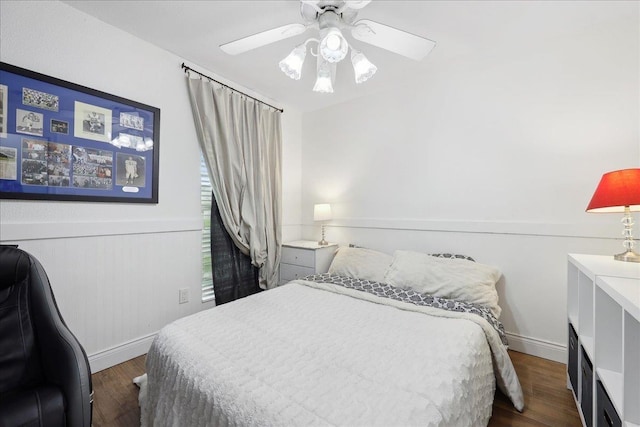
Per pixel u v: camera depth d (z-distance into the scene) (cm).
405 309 171
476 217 228
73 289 174
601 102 184
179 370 111
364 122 291
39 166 161
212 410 93
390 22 183
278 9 173
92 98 181
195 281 239
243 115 269
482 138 225
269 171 296
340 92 286
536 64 204
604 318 114
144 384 153
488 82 221
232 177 253
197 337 129
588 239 187
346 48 140
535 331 205
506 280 215
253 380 99
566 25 186
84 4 169
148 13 177
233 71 247
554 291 198
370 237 287
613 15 176
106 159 187
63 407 100
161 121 216
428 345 126
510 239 213
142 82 205
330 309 169
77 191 175
